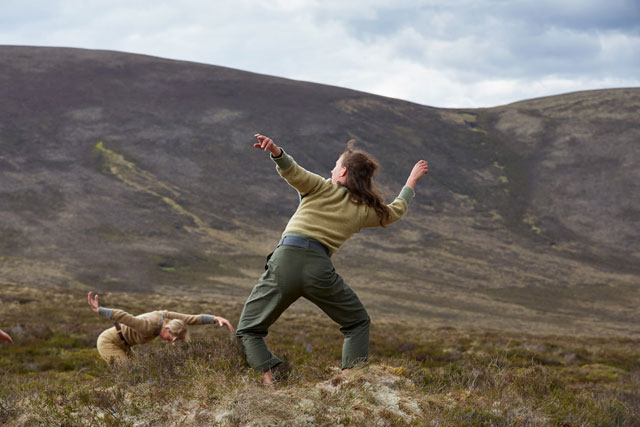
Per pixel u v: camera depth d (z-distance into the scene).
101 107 165.00
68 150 138.38
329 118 177.75
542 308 82.38
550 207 139.25
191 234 106.06
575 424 4.17
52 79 178.62
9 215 100.69
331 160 151.50
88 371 9.62
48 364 11.53
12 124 146.25
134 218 108.75
